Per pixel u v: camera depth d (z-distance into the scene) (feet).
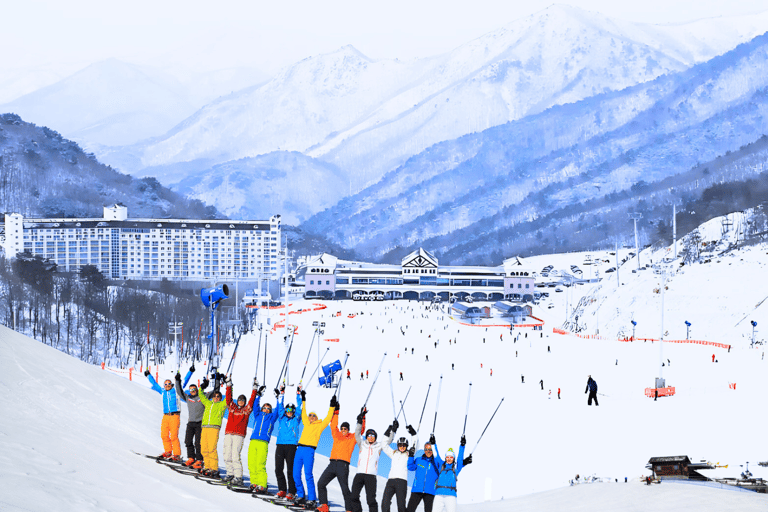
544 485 201.57
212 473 99.25
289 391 376.27
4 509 51.70
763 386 339.57
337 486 123.03
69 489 62.69
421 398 362.53
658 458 151.84
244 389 380.37
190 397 103.91
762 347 549.13
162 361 630.74
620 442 244.63
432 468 89.25
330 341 642.22
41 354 138.00
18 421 89.10
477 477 215.92
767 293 640.17
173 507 66.85
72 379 130.31
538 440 257.96
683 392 352.69
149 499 67.62
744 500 103.24
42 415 98.73
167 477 84.79
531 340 640.17
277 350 589.32
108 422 113.80
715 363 444.96
